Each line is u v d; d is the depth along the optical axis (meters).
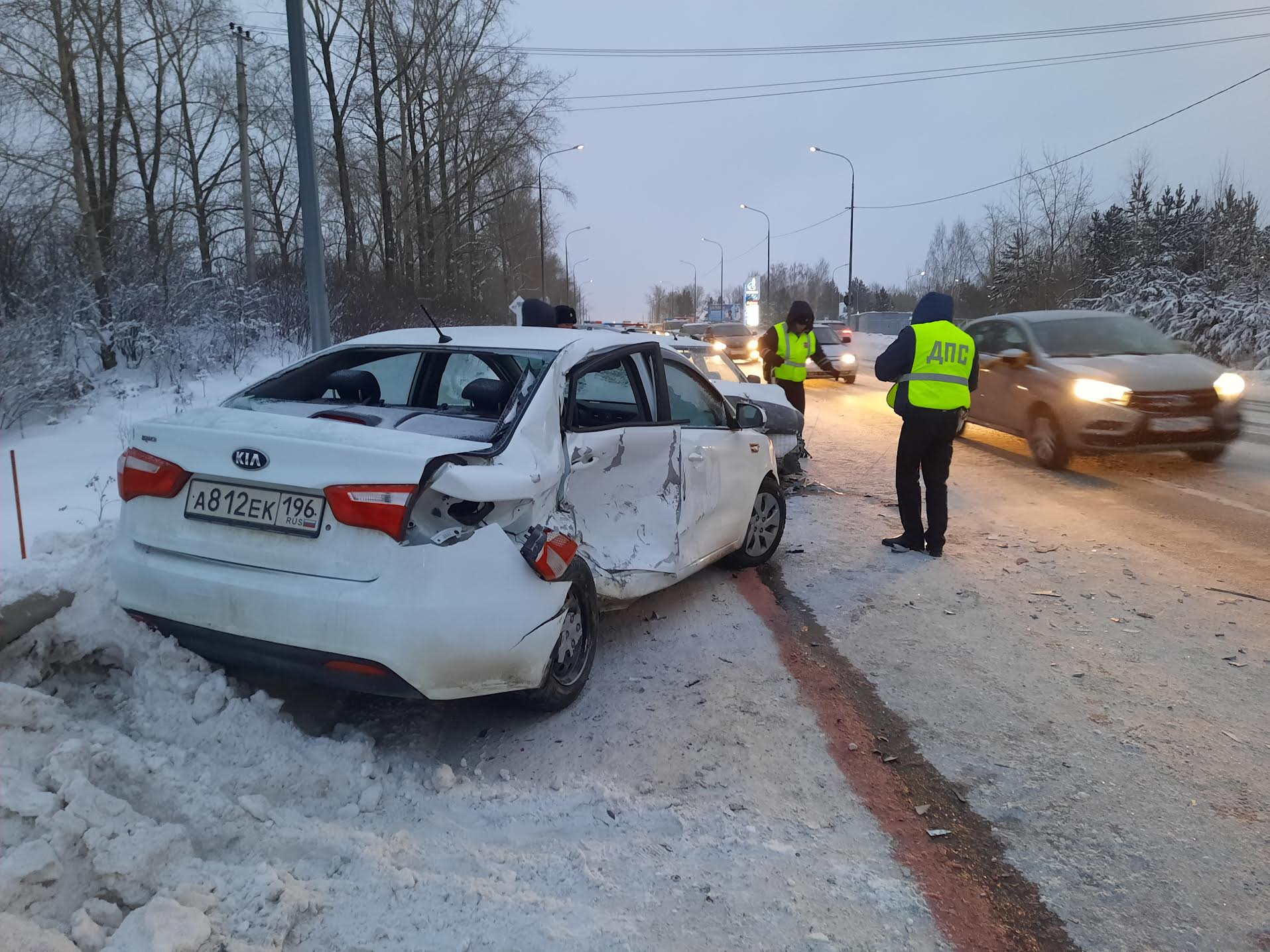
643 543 4.43
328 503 3.07
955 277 65.06
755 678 4.24
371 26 28.86
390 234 29.94
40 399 9.61
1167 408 8.62
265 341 15.79
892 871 2.78
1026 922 2.55
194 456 3.29
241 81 20.66
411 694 3.10
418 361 5.06
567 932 2.42
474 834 2.94
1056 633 4.80
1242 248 26.84
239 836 2.59
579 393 4.58
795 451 8.67
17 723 2.65
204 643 3.27
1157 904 2.63
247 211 20.44
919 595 5.45
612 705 3.94
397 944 2.31
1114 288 27.05
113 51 17.58
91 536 4.41
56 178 14.22
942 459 6.20
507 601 3.22
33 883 2.09
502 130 32.66
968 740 3.63
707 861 2.82
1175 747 3.56
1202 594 5.40
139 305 12.88
